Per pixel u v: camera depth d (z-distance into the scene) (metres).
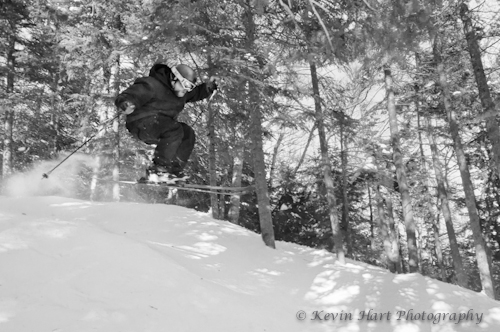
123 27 14.71
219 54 9.18
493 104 11.11
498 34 11.84
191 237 10.50
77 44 14.09
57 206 11.63
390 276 8.40
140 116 4.51
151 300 5.23
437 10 10.84
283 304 7.00
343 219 20.92
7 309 4.41
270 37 9.75
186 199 21.95
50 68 18.70
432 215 19.59
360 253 21.72
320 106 11.66
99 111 15.81
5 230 6.37
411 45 5.81
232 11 10.18
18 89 18.66
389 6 5.60
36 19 16.06
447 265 27.14
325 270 9.23
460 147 13.26
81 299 4.91
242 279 8.02
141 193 21.64
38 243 6.03
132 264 5.94
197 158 19.62
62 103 19.00
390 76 13.00
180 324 4.89
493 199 21.09
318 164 18.70
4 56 19.11
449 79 14.47
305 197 21.72
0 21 17.34
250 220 22.16
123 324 4.60
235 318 5.47
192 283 5.95
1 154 21.52
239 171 16.25
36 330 4.15
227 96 10.24
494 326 6.04
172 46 8.84
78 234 6.57
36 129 20.02
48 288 4.97
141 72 15.29
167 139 4.78
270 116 11.66
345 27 6.38
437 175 15.97
